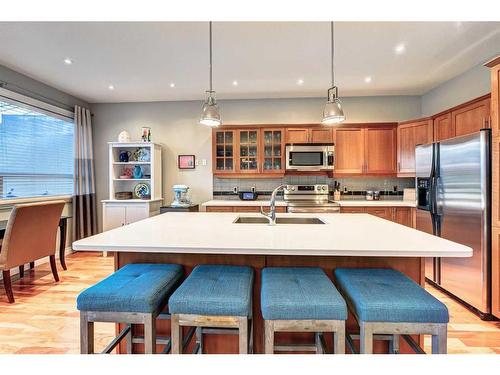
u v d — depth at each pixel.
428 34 2.67
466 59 3.21
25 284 3.14
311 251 1.36
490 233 2.33
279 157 4.36
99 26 2.49
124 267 1.68
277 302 1.23
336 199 4.44
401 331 1.22
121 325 1.76
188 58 3.15
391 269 1.64
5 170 3.48
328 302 1.23
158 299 1.37
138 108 4.87
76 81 3.85
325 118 2.49
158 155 4.69
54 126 4.20
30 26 2.48
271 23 2.46
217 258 1.76
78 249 1.43
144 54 3.05
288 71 3.53
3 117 3.44
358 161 4.29
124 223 4.36
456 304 2.65
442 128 3.58
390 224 2.10
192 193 4.84
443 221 2.80
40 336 2.12
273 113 4.70
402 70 3.52
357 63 3.30
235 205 4.14
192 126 4.82
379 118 4.59
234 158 4.38
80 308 1.33
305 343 1.66
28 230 2.87
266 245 1.43
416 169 3.29
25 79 3.65
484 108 2.75
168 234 1.71
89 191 4.65
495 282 2.29
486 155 2.32
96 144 4.91
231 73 3.59
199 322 1.28
